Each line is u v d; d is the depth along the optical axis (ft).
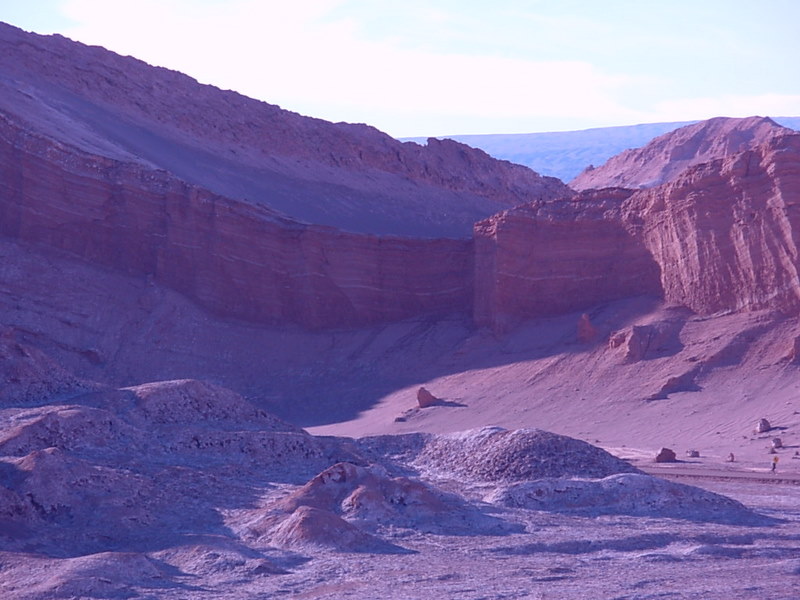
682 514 95.35
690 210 196.03
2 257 236.84
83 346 227.81
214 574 71.26
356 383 221.66
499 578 69.46
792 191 181.88
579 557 77.92
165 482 96.43
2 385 123.03
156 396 119.75
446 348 223.71
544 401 190.08
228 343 237.66
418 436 125.59
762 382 172.76
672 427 167.94
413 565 74.13
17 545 77.82
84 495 88.02
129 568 69.05
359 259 242.37
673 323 194.59
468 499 99.40
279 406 219.00
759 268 185.26
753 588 64.80
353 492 91.50
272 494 97.66
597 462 109.09
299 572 72.23
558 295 217.77
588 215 216.74
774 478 127.54
